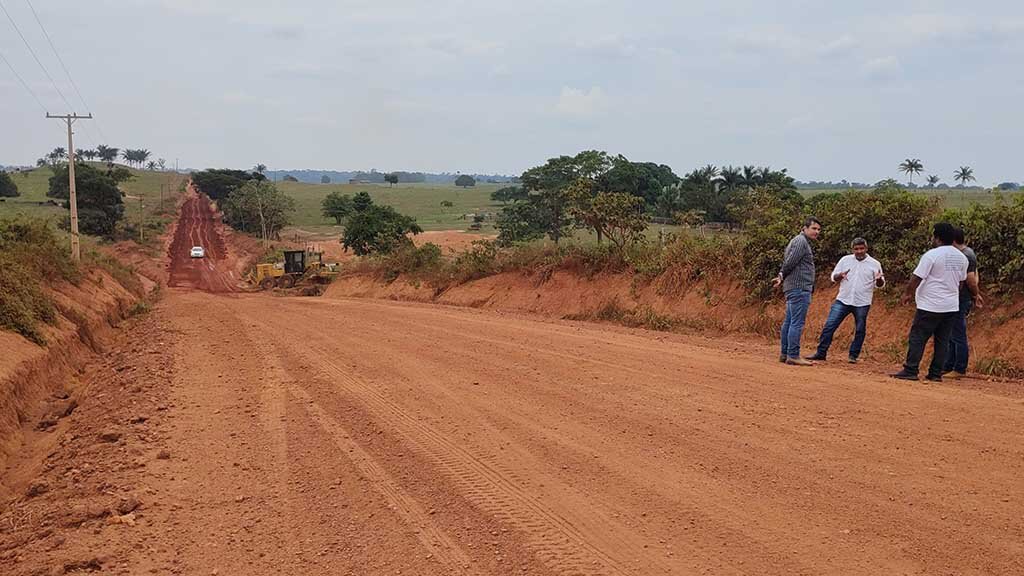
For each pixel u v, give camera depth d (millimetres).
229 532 5406
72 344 13828
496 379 10102
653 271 18438
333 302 28766
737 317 15281
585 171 59781
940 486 5672
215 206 139125
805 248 10805
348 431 7840
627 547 4906
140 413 8758
